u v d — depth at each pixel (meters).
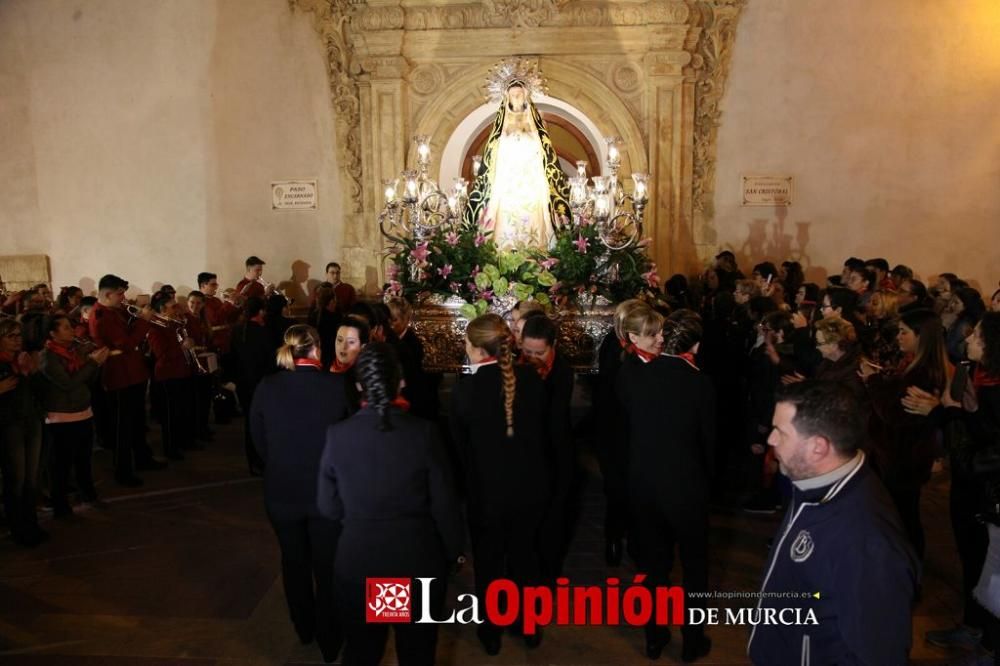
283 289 9.91
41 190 9.93
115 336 6.12
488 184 6.47
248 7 9.55
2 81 9.76
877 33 9.27
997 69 9.27
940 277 8.14
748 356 6.05
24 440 4.96
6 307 8.12
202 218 9.87
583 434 6.98
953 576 4.43
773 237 9.55
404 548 2.74
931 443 3.91
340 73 9.48
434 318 5.93
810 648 2.02
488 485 3.53
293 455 3.46
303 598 3.68
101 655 3.72
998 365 3.30
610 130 9.35
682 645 3.71
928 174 9.45
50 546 5.01
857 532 1.92
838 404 1.99
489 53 9.27
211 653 3.74
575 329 5.81
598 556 4.80
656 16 9.02
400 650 2.91
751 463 6.23
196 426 7.50
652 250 9.41
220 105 9.70
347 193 9.70
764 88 9.38
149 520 5.46
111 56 9.70
